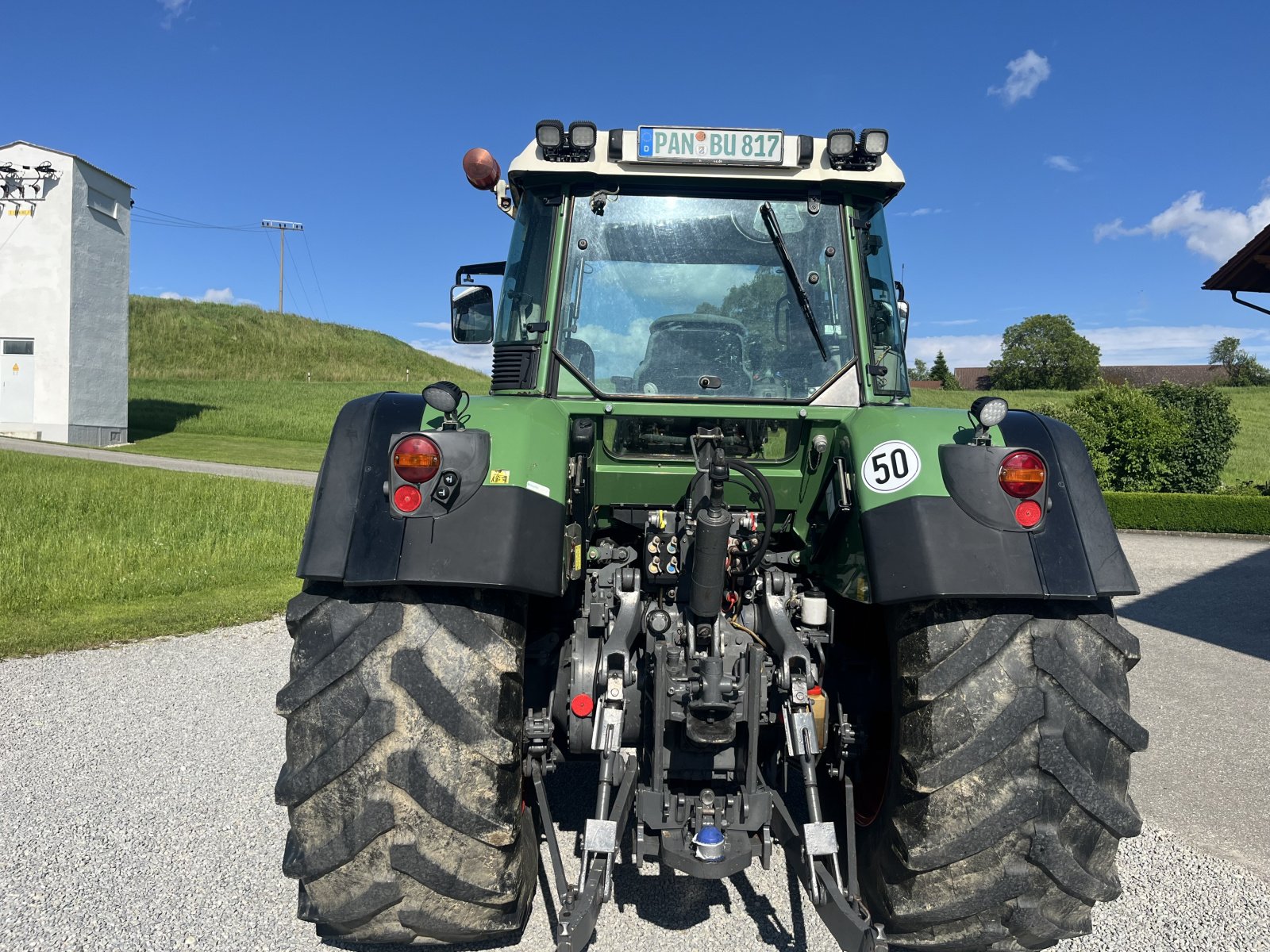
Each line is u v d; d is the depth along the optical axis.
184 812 3.83
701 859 2.42
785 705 2.59
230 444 31.91
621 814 2.49
